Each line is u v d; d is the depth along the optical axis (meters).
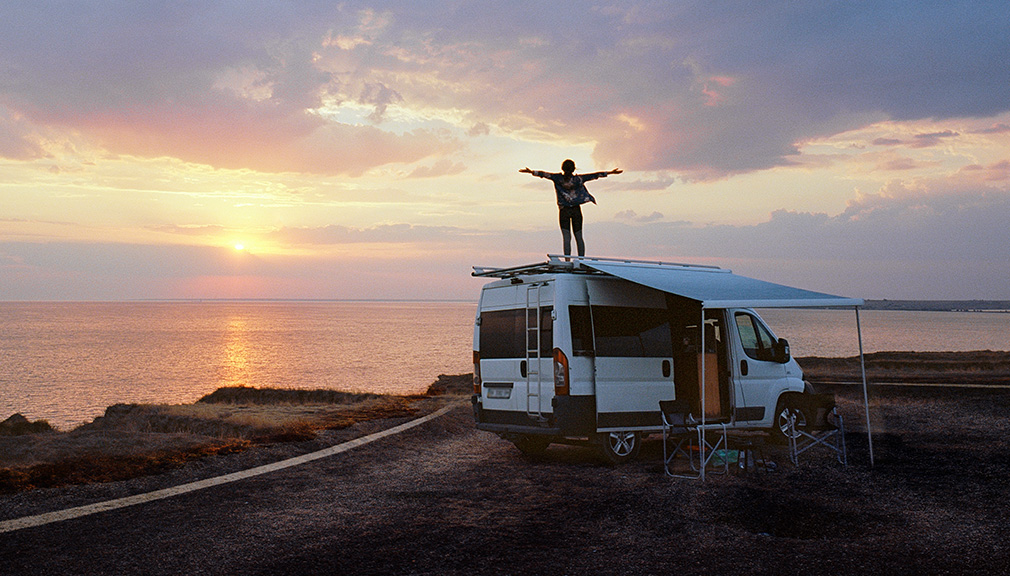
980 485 7.30
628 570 4.70
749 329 10.44
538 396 8.95
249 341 120.38
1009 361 32.47
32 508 6.15
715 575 4.57
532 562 4.89
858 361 32.41
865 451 9.76
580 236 11.58
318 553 5.08
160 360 79.31
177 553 5.02
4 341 121.25
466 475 8.27
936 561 4.78
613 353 9.10
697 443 9.42
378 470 8.51
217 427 10.75
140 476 7.56
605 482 7.84
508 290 9.72
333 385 47.03
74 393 48.94
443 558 4.98
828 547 5.18
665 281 8.69
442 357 79.94
